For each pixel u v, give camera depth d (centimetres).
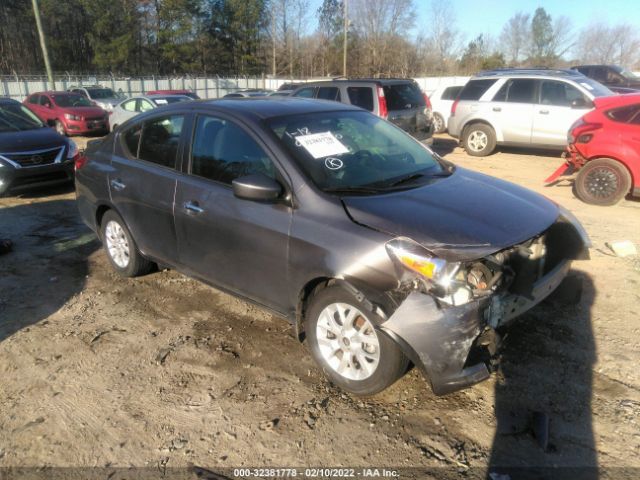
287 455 274
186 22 5594
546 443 275
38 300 460
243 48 6100
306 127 370
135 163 448
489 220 306
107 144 493
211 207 371
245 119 366
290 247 323
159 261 446
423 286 272
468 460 267
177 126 416
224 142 376
